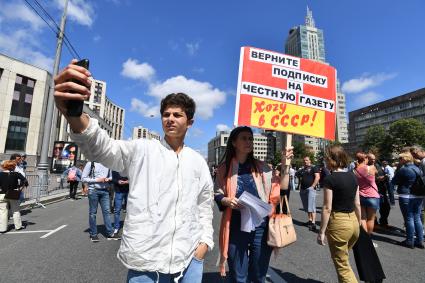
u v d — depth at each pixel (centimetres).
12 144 4031
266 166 340
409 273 464
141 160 186
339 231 345
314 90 376
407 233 634
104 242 627
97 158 166
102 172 650
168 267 178
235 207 303
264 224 320
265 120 345
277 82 359
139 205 179
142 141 195
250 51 356
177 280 185
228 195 316
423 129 6519
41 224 828
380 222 814
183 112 212
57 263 483
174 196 189
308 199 814
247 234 316
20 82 4172
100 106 9169
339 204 350
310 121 366
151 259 174
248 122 338
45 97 4459
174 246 183
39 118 4312
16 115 4100
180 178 196
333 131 378
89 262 489
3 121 3941
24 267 462
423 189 620
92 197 645
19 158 758
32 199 1268
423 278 442
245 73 349
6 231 729
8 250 561
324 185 360
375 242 676
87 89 143
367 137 7612
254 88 349
